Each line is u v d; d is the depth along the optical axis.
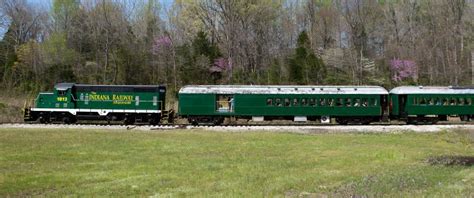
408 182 13.83
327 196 12.12
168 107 49.34
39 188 13.36
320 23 73.06
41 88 60.72
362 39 70.81
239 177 15.05
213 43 69.38
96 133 30.20
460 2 65.31
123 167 17.16
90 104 40.34
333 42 72.88
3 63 66.62
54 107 40.44
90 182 14.24
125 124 40.03
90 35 69.50
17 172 15.97
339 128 35.31
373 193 12.27
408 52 68.31
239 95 39.88
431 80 64.06
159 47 67.06
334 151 22.45
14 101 54.03
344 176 15.24
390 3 72.44
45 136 28.00
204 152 21.69
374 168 17.12
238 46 66.44
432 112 41.22
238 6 66.00
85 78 64.38
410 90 41.44
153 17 73.00
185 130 33.44
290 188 13.28
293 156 20.56
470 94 41.59
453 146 25.89
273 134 30.78
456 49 65.69
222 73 65.31
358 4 71.38
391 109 41.72
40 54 65.25
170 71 66.50
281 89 40.31
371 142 26.91
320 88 40.53
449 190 12.77
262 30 68.81
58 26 72.25
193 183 14.00
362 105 40.25
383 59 69.06
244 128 35.31
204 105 39.62
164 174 15.62
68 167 17.12
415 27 70.25
